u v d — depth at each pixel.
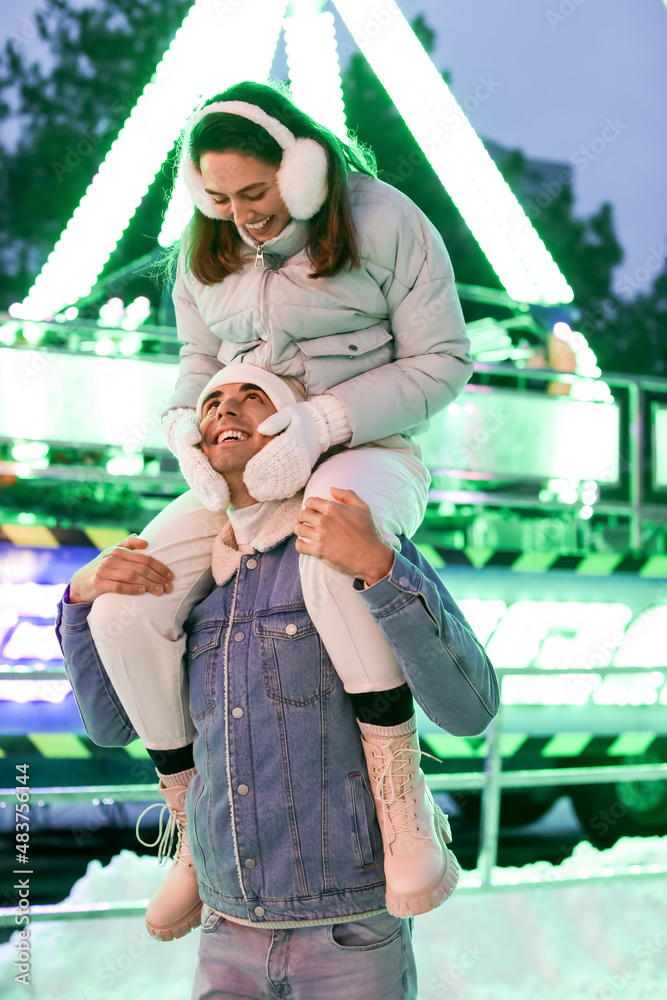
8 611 3.10
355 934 1.53
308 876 1.50
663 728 3.84
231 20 3.82
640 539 4.45
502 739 3.64
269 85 1.70
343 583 1.49
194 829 1.60
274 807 1.51
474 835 4.26
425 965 2.63
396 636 1.45
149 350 3.98
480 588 3.62
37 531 3.13
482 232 4.68
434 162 4.53
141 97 3.93
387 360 1.80
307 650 1.54
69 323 3.63
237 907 1.53
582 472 4.32
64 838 3.86
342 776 1.54
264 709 1.53
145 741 1.71
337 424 1.63
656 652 3.86
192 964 2.57
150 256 4.16
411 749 1.57
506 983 2.61
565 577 3.73
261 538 1.63
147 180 4.03
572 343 4.71
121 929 2.68
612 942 2.77
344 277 1.70
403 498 1.65
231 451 1.59
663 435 4.51
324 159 1.58
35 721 3.05
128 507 3.93
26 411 3.56
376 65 4.30
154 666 1.63
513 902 2.92
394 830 1.53
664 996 2.55
